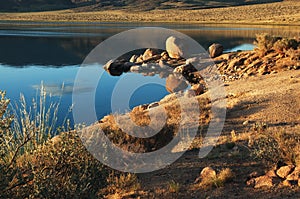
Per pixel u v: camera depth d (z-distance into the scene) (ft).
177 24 324.60
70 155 17.84
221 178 21.72
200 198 20.12
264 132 30.53
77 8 591.78
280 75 64.75
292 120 34.81
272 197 19.15
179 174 24.30
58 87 74.84
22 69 99.45
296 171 21.04
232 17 415.64
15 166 15.81
